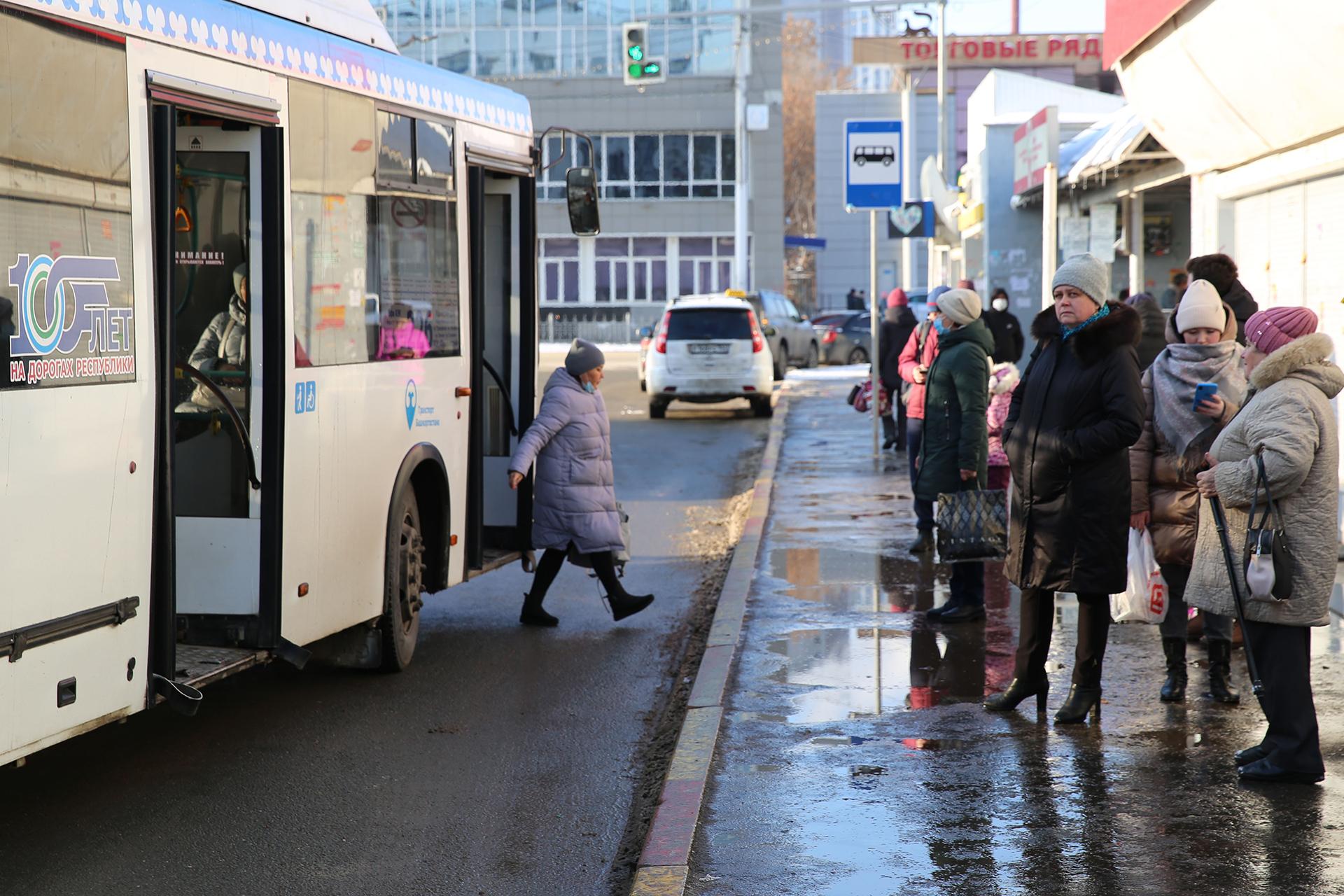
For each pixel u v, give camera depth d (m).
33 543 5.23
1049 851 5.40
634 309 63.19
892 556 11.63
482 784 6.69
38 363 5.24
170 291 6.00
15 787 6.61
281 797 6.48
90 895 5.35
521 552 10.10
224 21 6.53
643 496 16.44
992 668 8.16
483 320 9.52
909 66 62.75
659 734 7.46
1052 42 61.97
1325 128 10.73
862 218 85.62
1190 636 8.55
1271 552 5.87
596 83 63.06
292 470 7.11
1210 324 7.25
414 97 8.49
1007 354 16.30
